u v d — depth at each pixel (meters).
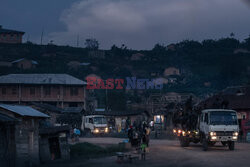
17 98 69.25
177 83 154.50
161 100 59.97
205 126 23.33
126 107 84.44
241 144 29.75
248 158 18.62
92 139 37.16
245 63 162.75
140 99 103.81
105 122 43.59
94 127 42.50
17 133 17.33
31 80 69.94
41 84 69.31
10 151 16.61
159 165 16.97
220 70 165.38
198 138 25.16
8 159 16.22
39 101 69.69
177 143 32.16
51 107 56.03
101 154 23.00
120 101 85.94
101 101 97.06
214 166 15.95
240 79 143.50
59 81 69.81
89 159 20.67
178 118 27.75
